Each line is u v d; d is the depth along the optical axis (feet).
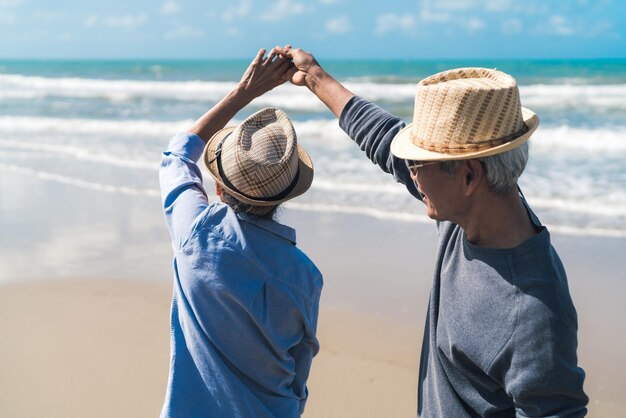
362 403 13.09
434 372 5.90
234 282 5.89
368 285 18.90
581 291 18.24
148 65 261.85
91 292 18.89
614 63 222.69
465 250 5.55
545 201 27.09
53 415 12.67
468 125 5.05
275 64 8.02
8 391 13.52
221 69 202.08
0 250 22.95
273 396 6.27
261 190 5.88
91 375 14.15
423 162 5.35
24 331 16.42
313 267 6.29
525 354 4.93
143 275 20.22
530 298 4.98
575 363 4.97
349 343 15.48
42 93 98.78
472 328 5.32
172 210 6.51
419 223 24.77
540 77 130.31
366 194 29.14
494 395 5.49
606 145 40.65
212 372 6.09
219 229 5.98
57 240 23.97
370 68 201.77
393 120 6.97
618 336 15.51
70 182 33.35
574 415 4.93
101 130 54.13
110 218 26.76
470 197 5.29
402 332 15.96
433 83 5.66
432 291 6.00
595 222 24.21
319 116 61.46
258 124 6.21
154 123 57.26
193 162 7.10
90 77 163.84
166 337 15.93
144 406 12.99
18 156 41.22
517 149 5.18
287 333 6.17
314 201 28.14
